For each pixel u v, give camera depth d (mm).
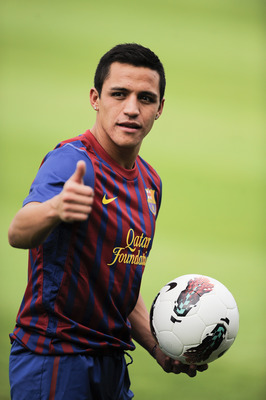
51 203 8266
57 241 9516
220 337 10352
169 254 28922
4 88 45781
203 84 50344
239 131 44969
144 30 55844
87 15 57375
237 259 29000
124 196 10305
